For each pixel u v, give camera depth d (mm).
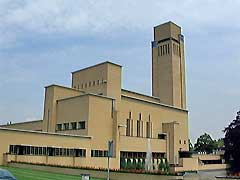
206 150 142125
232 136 86625
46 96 64312
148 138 74375
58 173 34188
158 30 111188
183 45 112812
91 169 33656
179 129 86938
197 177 32562
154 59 110250
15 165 40031
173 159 80125
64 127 61094
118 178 31562
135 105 75562
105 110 61719
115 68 70188
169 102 103562
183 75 110188
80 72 75438
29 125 73750
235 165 88750
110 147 24188
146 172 30391
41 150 47750
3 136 43344
